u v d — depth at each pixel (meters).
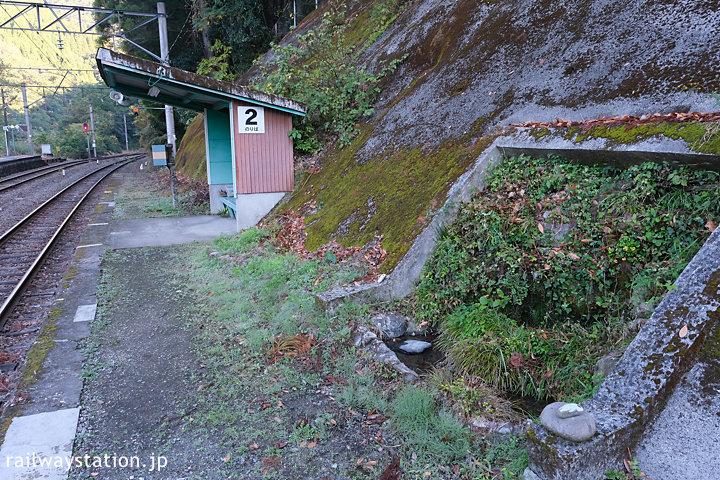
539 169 5.14
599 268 4.03
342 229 7.13
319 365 4.36
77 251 8.46
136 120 47.72
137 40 25.91
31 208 14.44
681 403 2.64
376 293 5.26
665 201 3.91
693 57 4.75
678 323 2.85
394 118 8.77
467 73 7.89
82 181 23.83
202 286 6.50
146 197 16.27
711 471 2.38
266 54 18.59
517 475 2.85
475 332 4.25
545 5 7.44
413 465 3.07
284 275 6.30
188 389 4.03
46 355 4.61
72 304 5.94
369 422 3.54
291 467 3.09
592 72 5.75
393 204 6.57
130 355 4.65
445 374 4.00
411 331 4.96
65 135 71.06
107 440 3.37
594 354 3.66
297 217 8.71
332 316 5.01
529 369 3.79
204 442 3.35
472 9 9.11
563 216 4.44
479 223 5.10
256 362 4.43
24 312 6.02
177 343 4.90
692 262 3.11
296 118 10.47
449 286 4.98
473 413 3.45
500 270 4.68
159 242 9.06
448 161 6.32
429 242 5.43
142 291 6.43
